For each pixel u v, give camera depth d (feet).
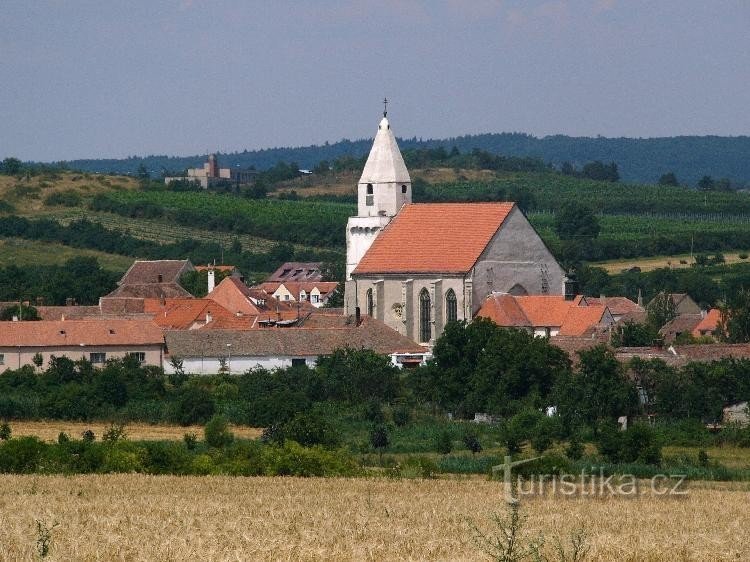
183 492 615.98
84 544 452.76
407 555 442.50
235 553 439.22
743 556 451.53
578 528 497.87
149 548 446.60
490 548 439.22
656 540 471.21
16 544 455.63
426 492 624.59
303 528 492.95
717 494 625.41
